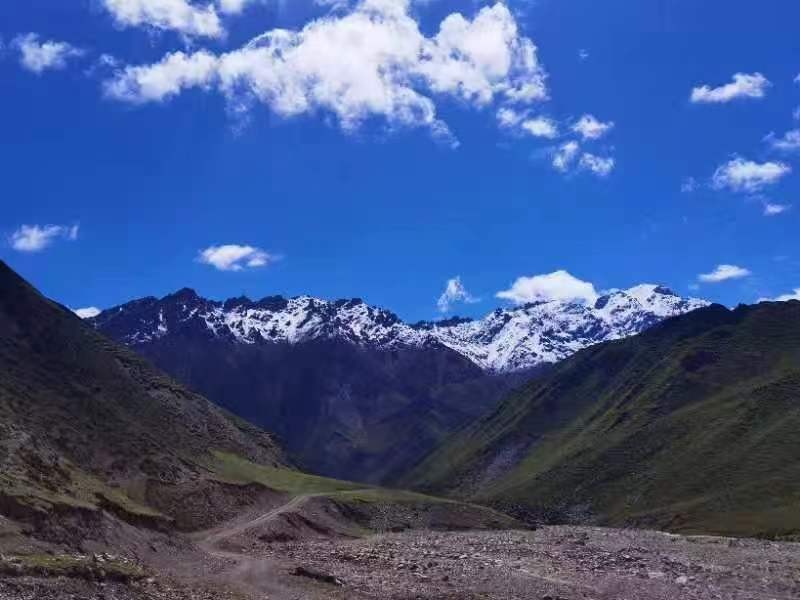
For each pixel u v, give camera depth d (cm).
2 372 11806
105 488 8056
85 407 12612
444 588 6366
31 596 3875
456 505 15712
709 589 6900
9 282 15262
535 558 8600
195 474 12531
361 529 13250
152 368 18475
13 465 6650
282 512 11938
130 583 4731
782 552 9975
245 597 5225
